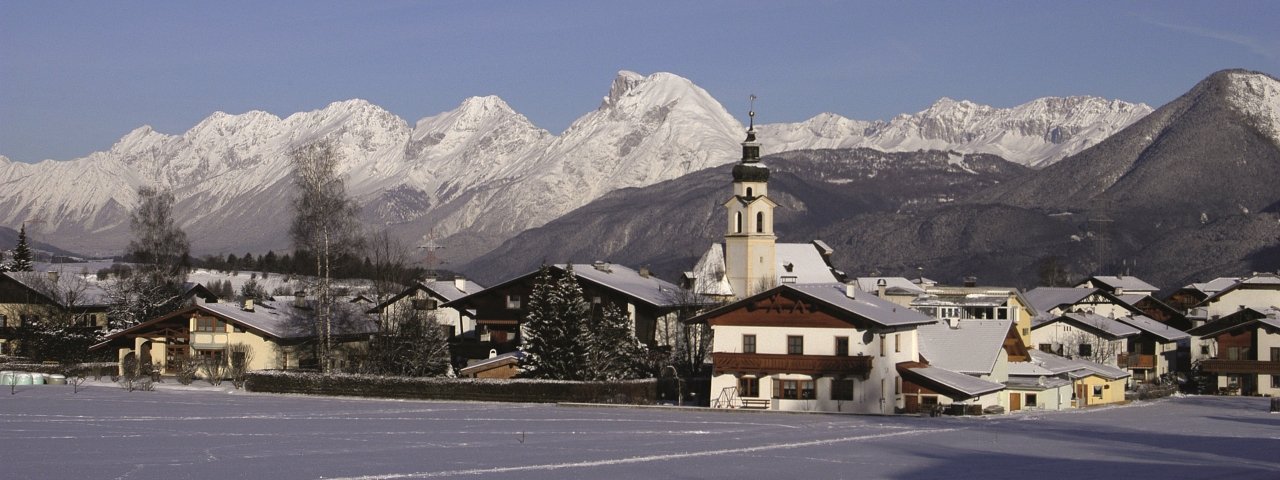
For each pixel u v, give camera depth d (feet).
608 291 449.48
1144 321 622.95
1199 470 232.94
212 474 215.51
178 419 304.91
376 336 448.65
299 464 227.20
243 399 378.12
